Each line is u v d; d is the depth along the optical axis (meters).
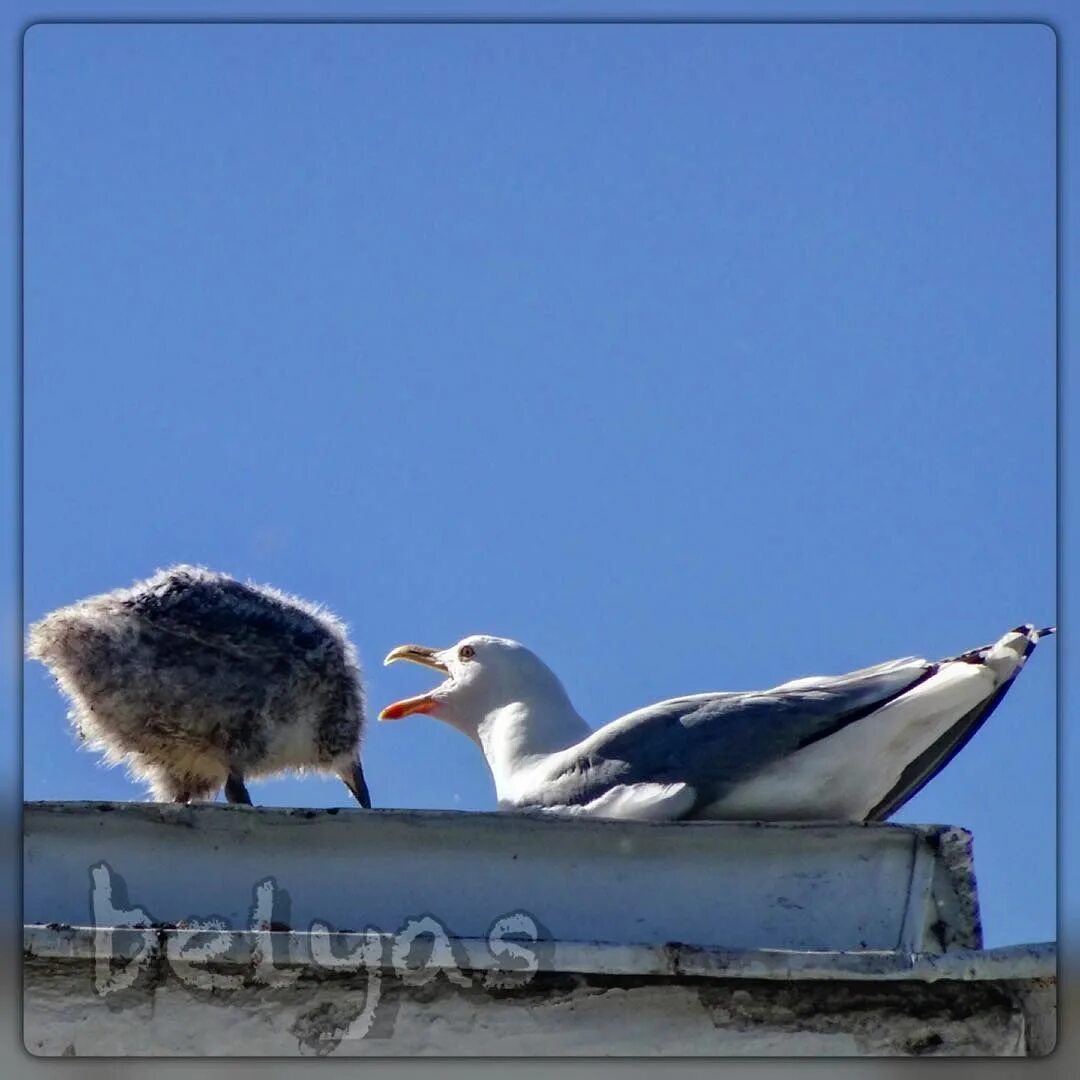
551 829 11.92
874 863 12.04
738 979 11.15
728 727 13.98
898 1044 11.16
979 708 13.74
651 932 11.78
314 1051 11.05
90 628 15.09
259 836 11.84
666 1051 11.09
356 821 11.83
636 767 14.06
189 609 15.33
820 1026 11.15
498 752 15.40
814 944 11.83
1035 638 13.62
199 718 15.31
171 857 11.80
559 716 15.48
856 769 13.77
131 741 15.45
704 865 11.96
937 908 11.98
